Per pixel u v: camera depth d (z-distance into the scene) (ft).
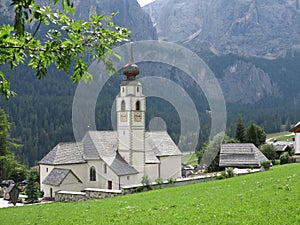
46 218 71.67
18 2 24.66
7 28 29.71
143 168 155.22
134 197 93.09
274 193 64.75
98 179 155.02
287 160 177.06
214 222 45.65
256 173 124.67
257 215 46.88
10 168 218.59
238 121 274.36
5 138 214.90
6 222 71.72
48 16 29.73
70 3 26.07
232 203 59.47
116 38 34.27
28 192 147.74
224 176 127.95
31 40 32.86
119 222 53.67
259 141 263.70
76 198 117.60
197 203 65.46
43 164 166.40
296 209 47.88
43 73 33.91
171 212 57.67
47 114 444.96
